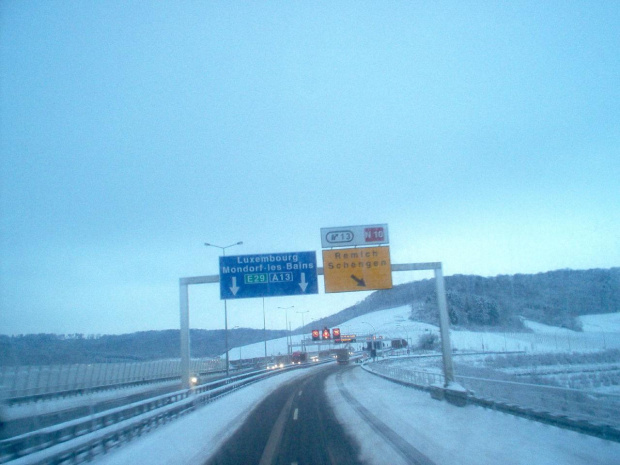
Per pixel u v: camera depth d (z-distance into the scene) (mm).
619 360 38562
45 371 33219
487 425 14484
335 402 25203
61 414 24312
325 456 11531
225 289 22859
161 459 12062
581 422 12164
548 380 28719
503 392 18938
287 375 59500
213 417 20938
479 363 43375
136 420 15438
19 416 23469
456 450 11016
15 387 30062
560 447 10797
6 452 12008
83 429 15750
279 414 21359
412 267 22969
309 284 22734
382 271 22531
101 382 40188
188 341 24078
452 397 20531
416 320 103938
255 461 11430
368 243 22766
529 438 12039
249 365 80625
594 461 9398
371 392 29516
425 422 15867
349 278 22406
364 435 14180
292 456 11781
